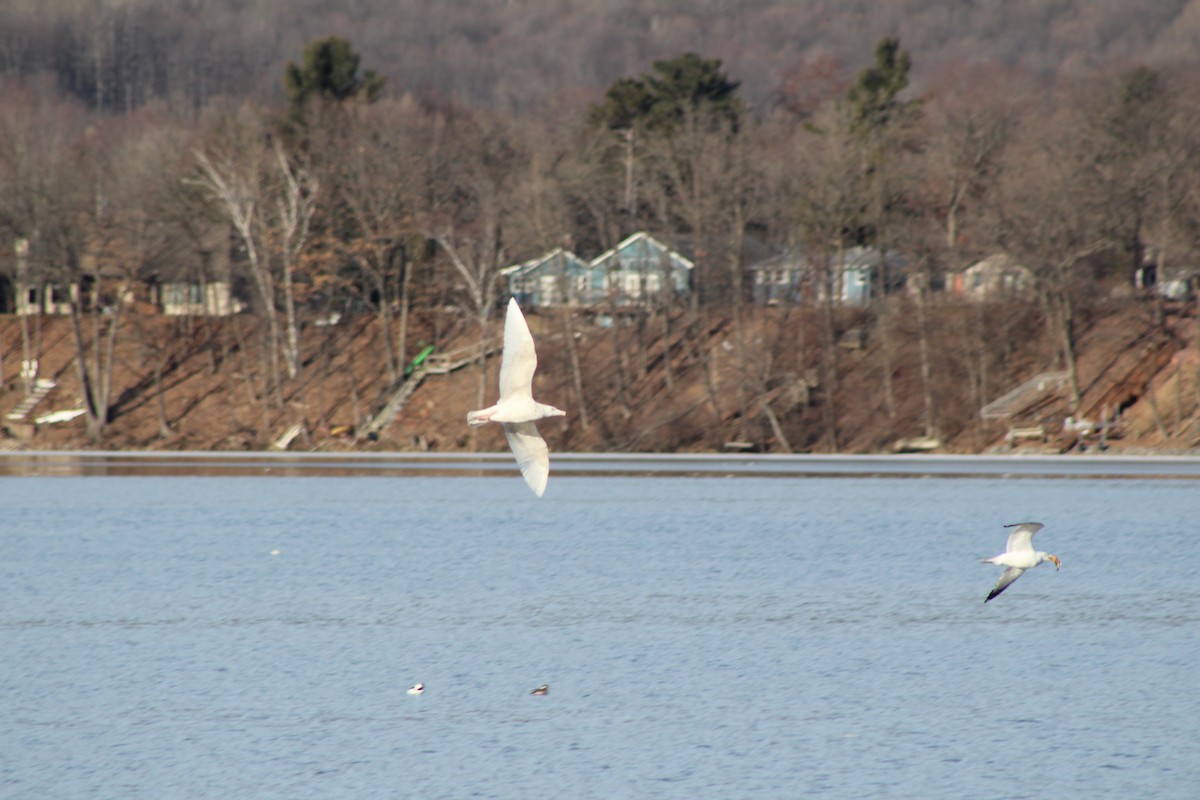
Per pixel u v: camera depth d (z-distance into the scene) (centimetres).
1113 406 8850
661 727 2752
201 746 2623
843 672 3166
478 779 2458
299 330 10362
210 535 5450
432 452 9262
